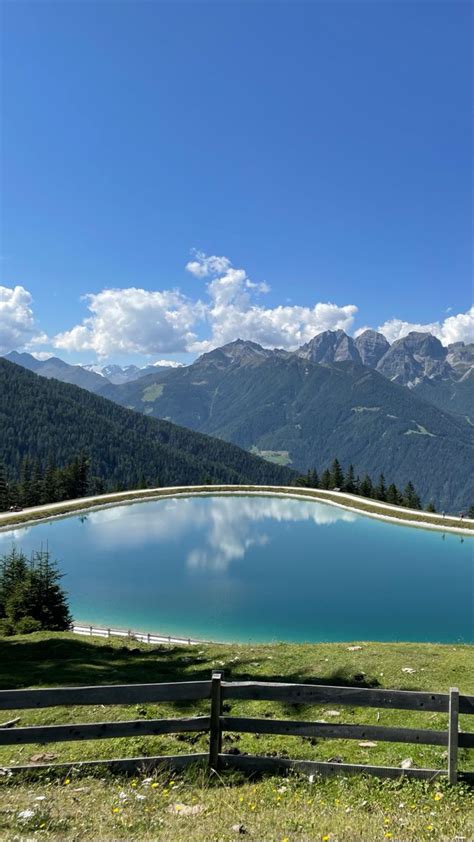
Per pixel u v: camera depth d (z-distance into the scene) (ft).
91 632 123.03
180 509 354.95
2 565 101.71
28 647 66.90
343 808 25.50
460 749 34.37
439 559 211.00
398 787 27.84
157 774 29.25
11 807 25.52
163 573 187.52
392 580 178.09
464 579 179.22
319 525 291.99
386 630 127.44
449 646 77.61
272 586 169.78
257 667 59.31
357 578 180.34
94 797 26.96
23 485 406.00
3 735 27.76
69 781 28.84
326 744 36.06
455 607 146.72
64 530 279.90
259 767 29.60
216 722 29.32
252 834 22.68
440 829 23.04
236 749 33.88
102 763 30.07
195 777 29.01
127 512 343.67
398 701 28.17
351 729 28.40
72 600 154.61
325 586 169.78
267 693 28.76
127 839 22.25
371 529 279.08
